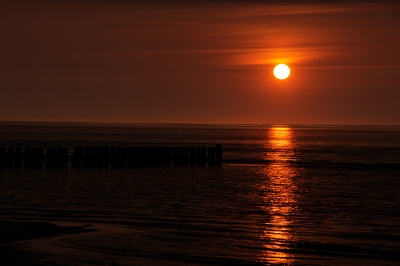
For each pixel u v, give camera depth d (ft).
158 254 94.68
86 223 118.32
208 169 257.34
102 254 93.56
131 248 97.76
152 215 130.41
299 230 115.96
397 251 99.91
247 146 524.11
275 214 135.64
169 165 269.85
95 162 254.27
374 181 217.97
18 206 139.44
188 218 127.24
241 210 140.67
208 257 93.97
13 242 99.30
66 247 96.99
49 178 203.72
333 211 142.51
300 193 178.19
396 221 128.67
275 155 384.06
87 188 179.22
